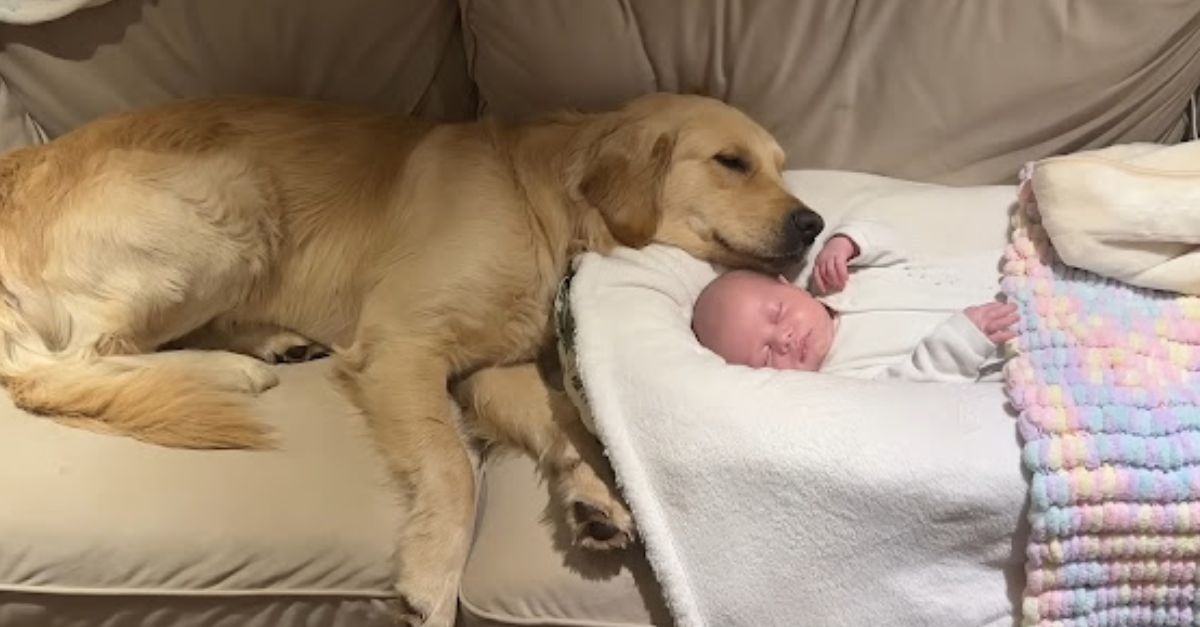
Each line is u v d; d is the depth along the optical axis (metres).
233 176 1.62
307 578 1.37
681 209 1.65
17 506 1.35
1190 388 1.31
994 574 1.30
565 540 1.35
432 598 1.36
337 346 1.66
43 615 1.36
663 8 1.72
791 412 1.31
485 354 1.65
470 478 1.46
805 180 1.79
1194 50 1.70
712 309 1.60
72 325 1.58
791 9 1.71
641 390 1.38
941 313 1.62
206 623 1.38
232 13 1.76
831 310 1.65
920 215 1.71
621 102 1.80
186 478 1.40
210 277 1.61
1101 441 1.25
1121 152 1.64
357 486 1.43
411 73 1.86
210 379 1.54
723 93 1.79
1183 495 1.24
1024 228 1.59
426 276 1.59
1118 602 1.29
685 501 1.31
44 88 1.81
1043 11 1.67
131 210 1.56
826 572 1.29
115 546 1.34
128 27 1.76
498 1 1.74
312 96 1.85
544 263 1.64
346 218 1.68
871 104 1.78
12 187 1.61
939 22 1.70
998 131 1.77
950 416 1.31
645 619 1.32
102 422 1.46
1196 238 1.45
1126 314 1.44
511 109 1.85
